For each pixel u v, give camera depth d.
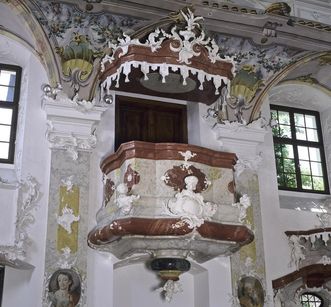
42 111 11.10
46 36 11.07
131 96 12.09
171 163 9.77
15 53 11.78
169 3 11.21
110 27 11.48
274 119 13.43
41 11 10.95
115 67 10.35
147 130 12.26
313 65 13.27
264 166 12.38
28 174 10.49
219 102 11.99
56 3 10.89
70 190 10.52
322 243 11.88
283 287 11.55
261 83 12.67
